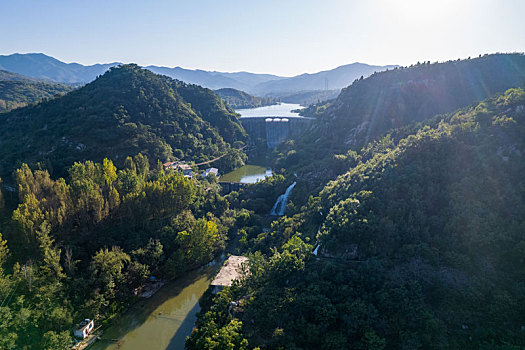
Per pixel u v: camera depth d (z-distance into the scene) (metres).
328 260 72.19
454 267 62.34
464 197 69.69
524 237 59.56
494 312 54.88
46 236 79.06
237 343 57.69
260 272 72.56
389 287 61.47
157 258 93.81
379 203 77.25
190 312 81.56
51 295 69.94
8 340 58.78
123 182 108.94
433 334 54.16
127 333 74.06
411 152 87.44
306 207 114.81
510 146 74.88
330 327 58.78
